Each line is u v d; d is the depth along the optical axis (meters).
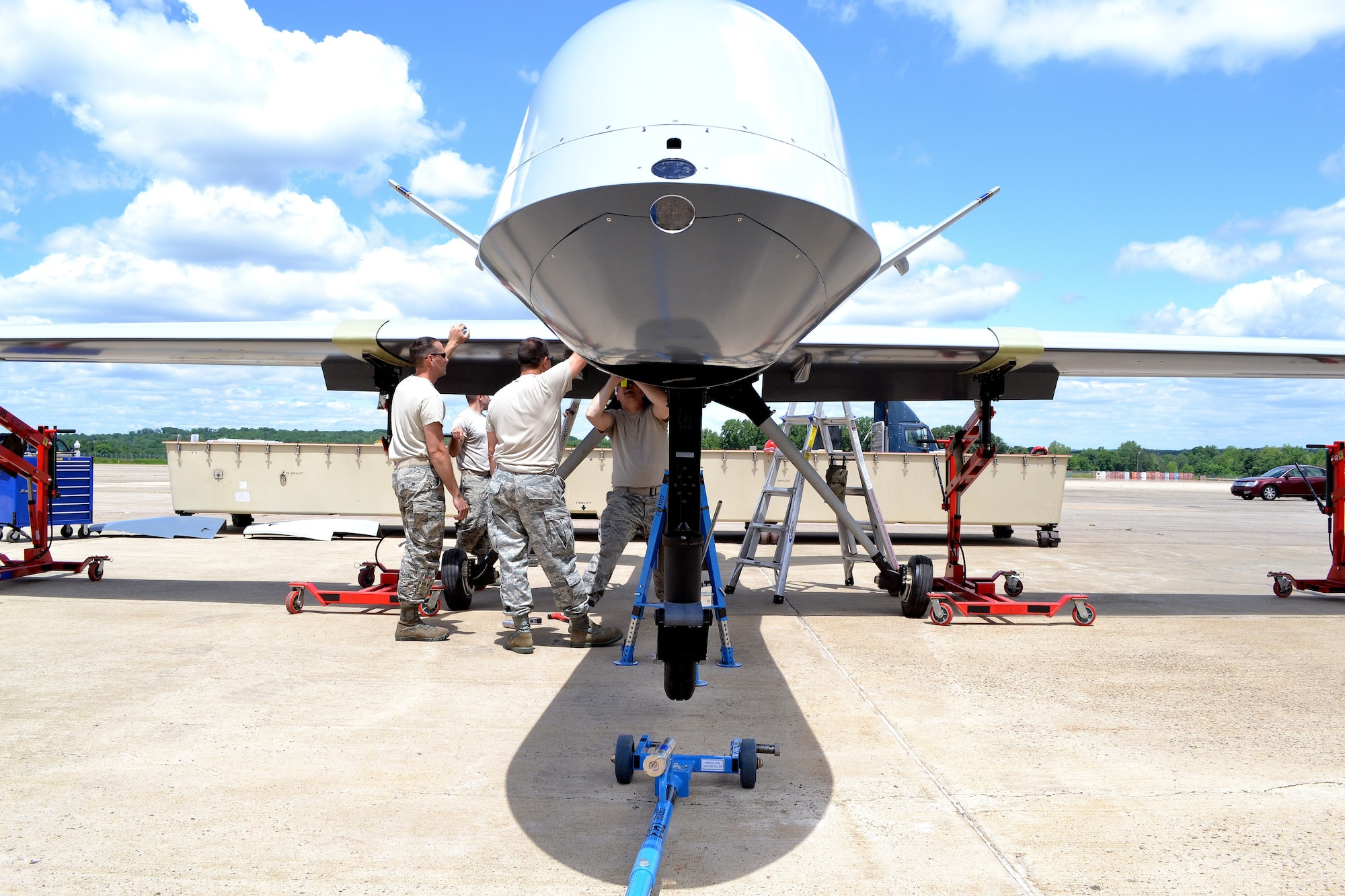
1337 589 6.78
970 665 4.41
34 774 2.75
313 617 5.62
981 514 11.19
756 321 2.27
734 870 2.12
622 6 2.21
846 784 2.73
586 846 2.25
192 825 2.37
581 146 1.95
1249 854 2.24
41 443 7.07
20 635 4.95
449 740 3.13
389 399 6.12
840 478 7.38
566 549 4.70
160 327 5.77
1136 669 4.37
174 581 7.11
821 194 1.97
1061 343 5.41
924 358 5.70
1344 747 3.14
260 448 11.12
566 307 2.32
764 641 5.02
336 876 2.07
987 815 2.49
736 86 1.97
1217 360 5.89
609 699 3.71
